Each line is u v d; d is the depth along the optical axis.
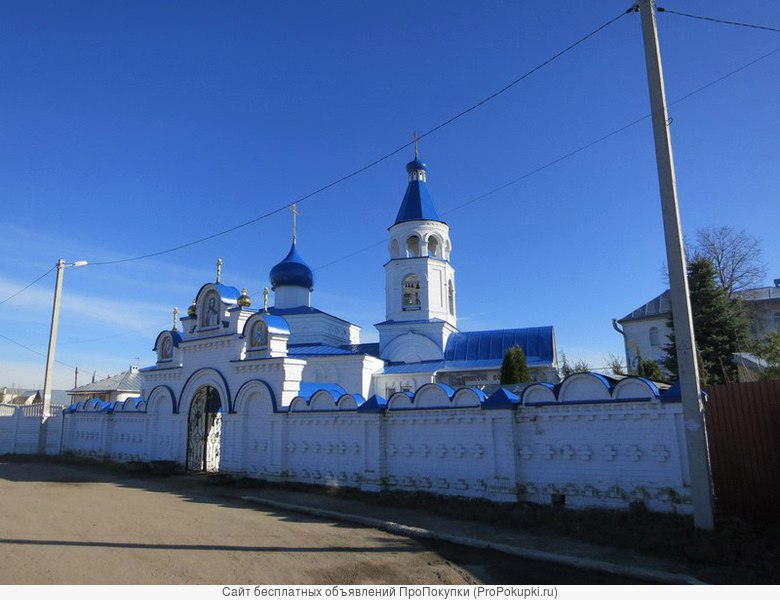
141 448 25.30
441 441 15.17
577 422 13.10
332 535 10.89
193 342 23.44
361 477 16.47
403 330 33.28
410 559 9.11
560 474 13.14
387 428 16.36
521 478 13.63
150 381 25.61
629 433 12.36
